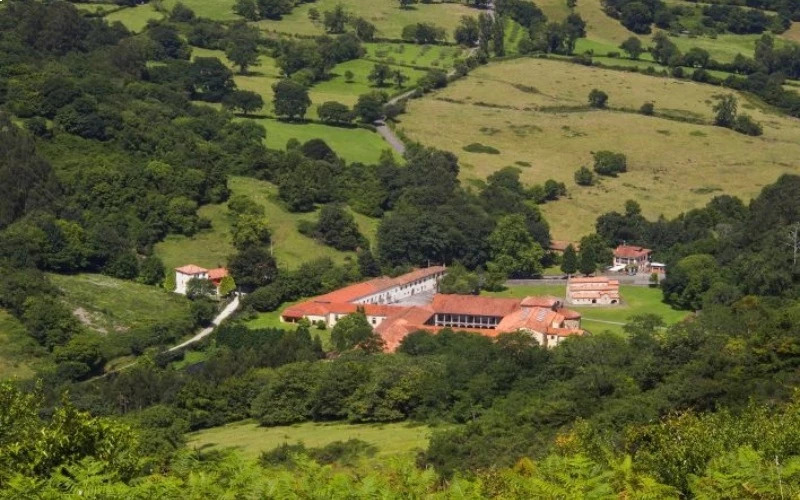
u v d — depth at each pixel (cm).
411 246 12900
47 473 2684
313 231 13025
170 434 6575
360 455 6088
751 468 2173
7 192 11650
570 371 7712
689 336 6900
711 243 12494
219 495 2109
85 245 11450
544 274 13200
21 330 9431
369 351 9362
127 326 10138
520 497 2247
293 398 7681
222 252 12431
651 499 2181
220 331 10250
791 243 10781
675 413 5025
